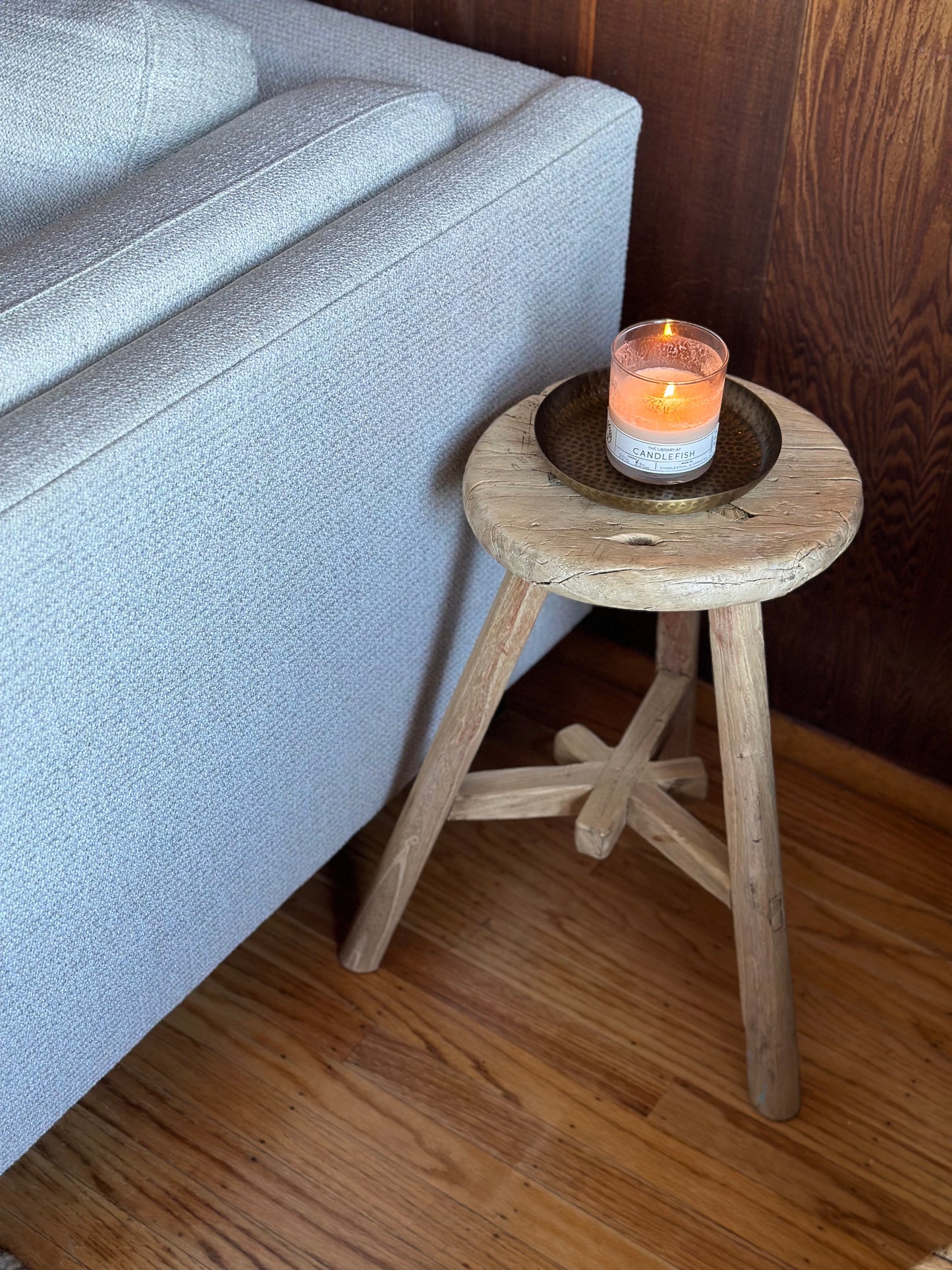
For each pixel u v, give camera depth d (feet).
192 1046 3.71
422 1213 3.35
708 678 4.71
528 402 3.28
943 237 3.37
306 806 3.47
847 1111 3.57
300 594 3.03
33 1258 3.24
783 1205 3.37
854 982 3.90
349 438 2.94
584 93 3.42
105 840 2.79
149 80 3.14
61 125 3.20
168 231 2.81
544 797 3.77
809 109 3.41
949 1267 2.15
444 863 4.23
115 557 2.47
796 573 2.73
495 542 2.85
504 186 3.10
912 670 4.16
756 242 3.73
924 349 3.58
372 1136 3.51
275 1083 3.63
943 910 4.10
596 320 3.76
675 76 3.59
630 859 4.25
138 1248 3.27
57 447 2.35
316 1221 3.33
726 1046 3.73
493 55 3.71
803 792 4.49
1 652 2.33
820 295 3.70
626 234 3.69
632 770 3.76
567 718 4.72
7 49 3.18
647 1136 3.51
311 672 3.20
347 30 3.82
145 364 2.53
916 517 3.87
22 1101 2.92
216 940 3.36
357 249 2.83
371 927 3.79
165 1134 3.51
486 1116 3.56
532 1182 3.41
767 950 3.27
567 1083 3.63
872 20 3.17
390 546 3.27
